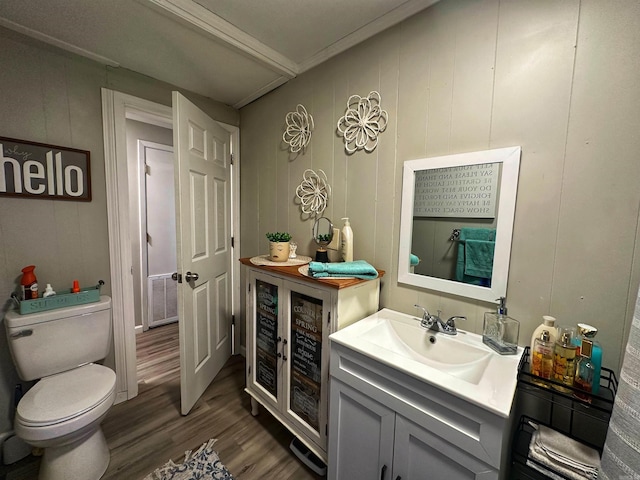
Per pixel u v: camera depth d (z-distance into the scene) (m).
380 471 1.04
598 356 0.85
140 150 2.95
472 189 1.16
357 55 1.53
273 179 2.12
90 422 1.28
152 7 1.26
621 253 0.89
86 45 1.57
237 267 2.52
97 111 1.75
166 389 2.09
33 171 1.56
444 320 1.28
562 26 0.95
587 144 0.92
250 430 1.70
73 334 1.56
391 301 1.46
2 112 1.46
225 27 1.42
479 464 0.80
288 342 1.51
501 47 1.07
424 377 0.89
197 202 1.87
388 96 1.41
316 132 1.77
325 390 1.32
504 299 1.08
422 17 1.27
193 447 1.57
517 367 0.95
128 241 1.93
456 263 1.22
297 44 1.60
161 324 3.25
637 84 0.84
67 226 1.70
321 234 1.60
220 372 2.32
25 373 1.43
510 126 1.06
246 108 2.34
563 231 0.98
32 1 1.24
